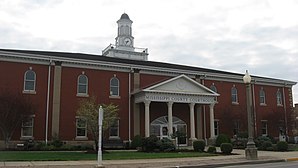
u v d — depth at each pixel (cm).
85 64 3425
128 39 5575
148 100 3347
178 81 3556
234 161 1945
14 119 2764
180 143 3638
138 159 2027
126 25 5662
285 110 4544
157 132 3591
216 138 3594
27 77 3167
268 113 4422
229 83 4234
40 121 3134
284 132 4328
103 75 3506
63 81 3300
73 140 3225
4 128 2775
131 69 3631
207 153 2533
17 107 2780
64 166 1611
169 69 3797
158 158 2098
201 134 3838
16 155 2209
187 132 3756
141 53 5453
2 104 2753
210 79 4097
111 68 3553
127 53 5378
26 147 2878
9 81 3080
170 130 3375
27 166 1584
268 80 4538
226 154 2464
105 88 3484
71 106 3284
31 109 2938
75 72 3375
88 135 3309
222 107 4103
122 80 3588
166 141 2870
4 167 1538
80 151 2758
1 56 3084
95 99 3216
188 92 3531
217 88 4122
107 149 3102
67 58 3316
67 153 2478
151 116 3594
